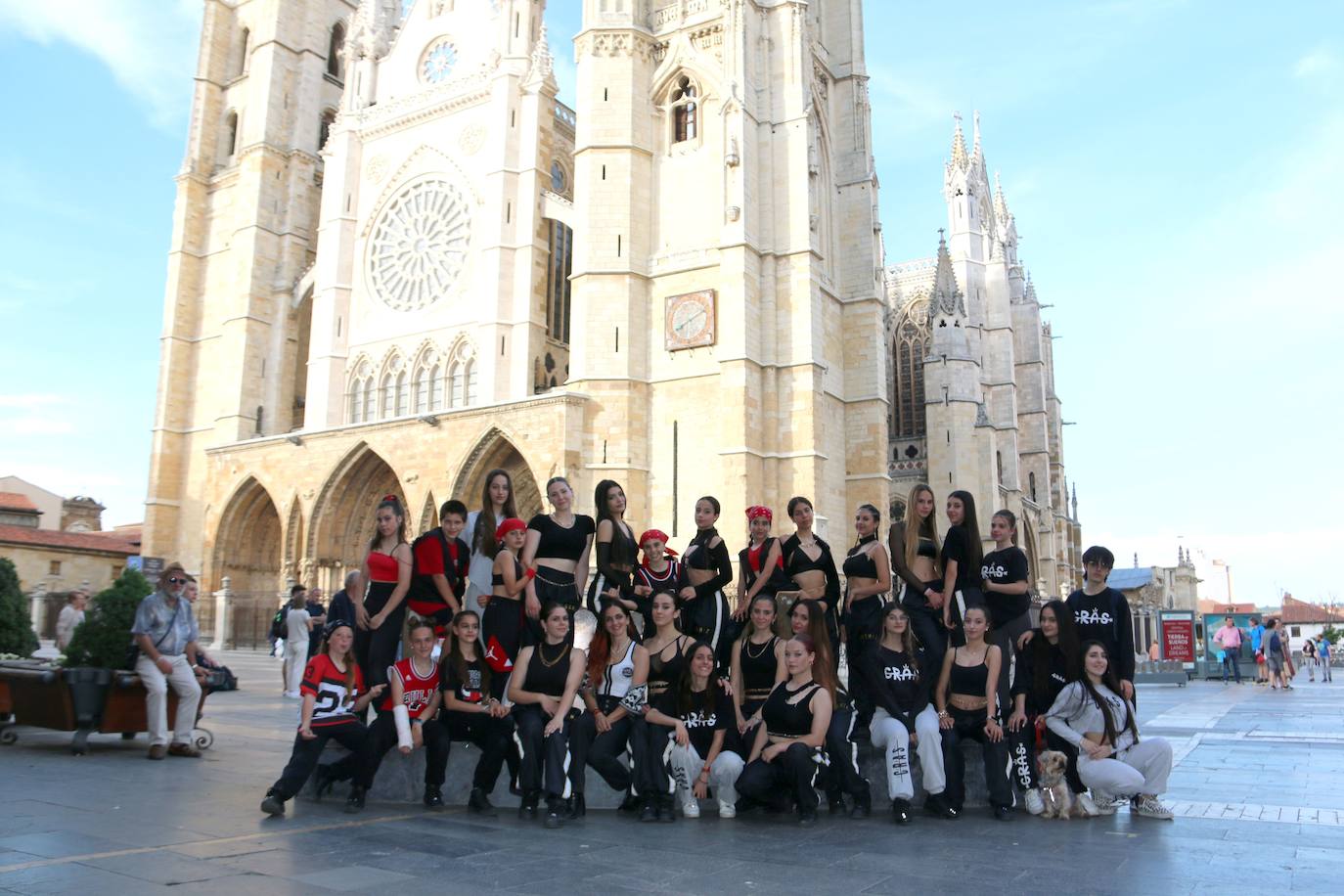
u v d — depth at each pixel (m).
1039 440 84.81
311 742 11.53
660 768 11.80
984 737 12.38
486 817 11.68
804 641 11.94
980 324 80.06
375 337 57.94
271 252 65.44
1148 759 11.74
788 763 11.54
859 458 51.12
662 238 47.91
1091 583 13.03
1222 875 8.82
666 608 12.49
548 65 55.16
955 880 8.66
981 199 85.38
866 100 54.84
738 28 46.81
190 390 69.19
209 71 73.06
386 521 13.36
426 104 58.03
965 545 13.33
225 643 56.62
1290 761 16.14
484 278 53.16
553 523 13.52
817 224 48.25
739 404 43.56
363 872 8.71
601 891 8.20
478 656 12.59
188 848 9.36
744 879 8.67
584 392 45.97
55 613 68.00
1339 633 118.81
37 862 8.58
